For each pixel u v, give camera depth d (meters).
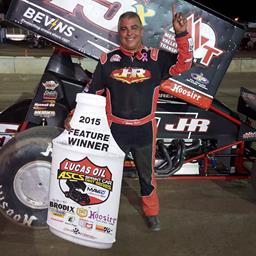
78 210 2.73
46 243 3.06
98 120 2.68
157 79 2.96
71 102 3.69
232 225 3.44
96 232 2.76
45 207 3.12
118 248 3.03
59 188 2.74
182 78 3.41
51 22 3.24
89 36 3.27
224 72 3.41
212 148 4.19
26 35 28.53
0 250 2.95
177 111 3.90
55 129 3.11
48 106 3.52
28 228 3.26
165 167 3.89
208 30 3.30
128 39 2.84
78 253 2.95
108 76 2.94
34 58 12.26
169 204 3.82
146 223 3.41
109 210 2.74
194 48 3.34
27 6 3.21
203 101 3.47
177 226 3.40
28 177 3.06
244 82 12.34
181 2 3.23
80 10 3.22
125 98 2.94
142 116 2.99
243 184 4.35
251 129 4.10
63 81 3.68
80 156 2.68
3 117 4.19
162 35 3.29
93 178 2.69
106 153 2.68
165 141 4.09
